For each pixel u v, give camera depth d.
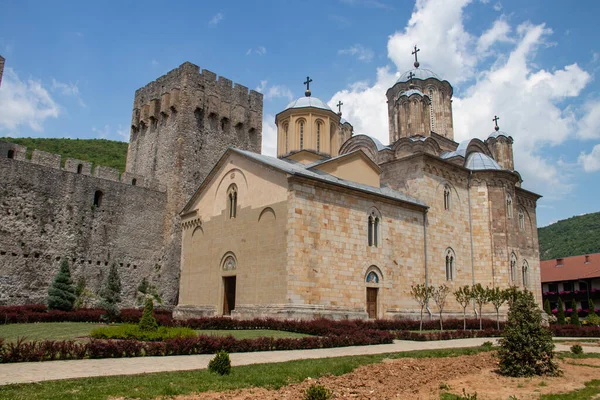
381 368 15.80
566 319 53.88
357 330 25.25
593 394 13.21
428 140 45.16
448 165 43.88
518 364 16.06
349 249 33.19
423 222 39.97
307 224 30.98
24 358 15.10
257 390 12.10
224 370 13.77
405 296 36.75
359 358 17.69
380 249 35.53
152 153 56.66
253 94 63.31
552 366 16.31
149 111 58.28
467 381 14.90
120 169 84.88
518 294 17.94
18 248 40.41
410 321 32.75
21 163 41.84
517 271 45.16
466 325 35.94
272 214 32.22
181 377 12.94
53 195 43.31
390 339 24.45
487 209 44.94
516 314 16.80
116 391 11.19
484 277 43.50
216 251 37.47
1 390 10.72
